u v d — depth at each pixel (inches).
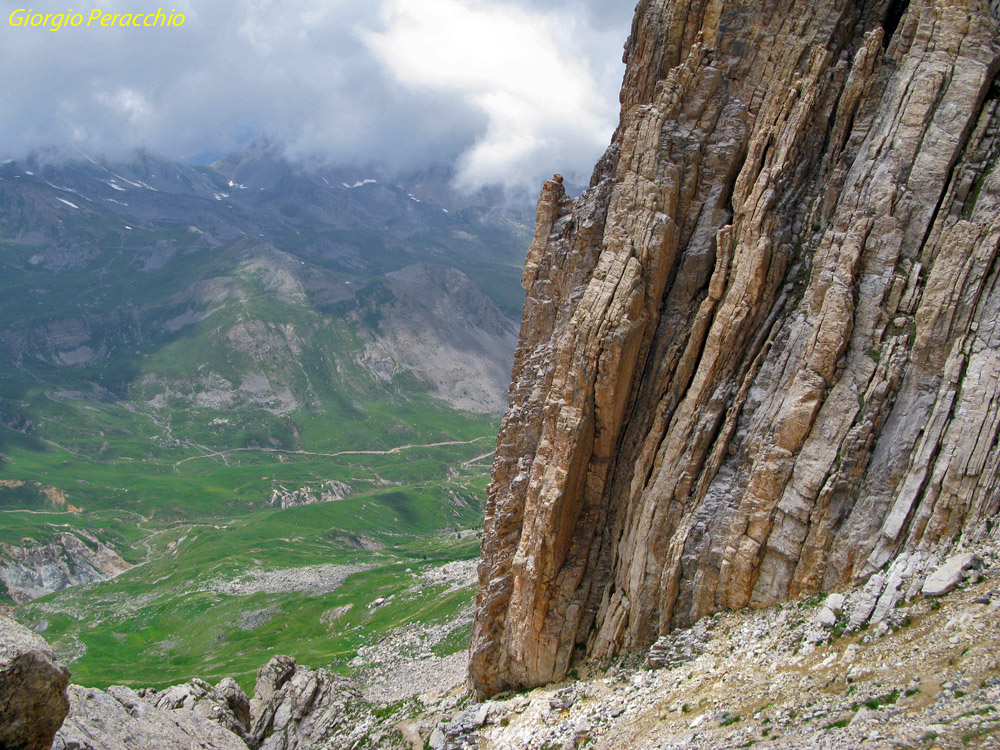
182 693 3287.4
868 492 1898.4
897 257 2023.9
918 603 1665.8
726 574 2069.4
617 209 2413.9
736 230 2279.8
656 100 2486.5
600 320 2314.2
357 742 3046.3
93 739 2128.4
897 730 1301.7
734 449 2170.3
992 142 2052.2
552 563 2391.7
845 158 2228.1
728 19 2465.6
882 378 1951.3
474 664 2664.9
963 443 1787.6
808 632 1815.9
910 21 2226.9
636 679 2106.3
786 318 2193.7
